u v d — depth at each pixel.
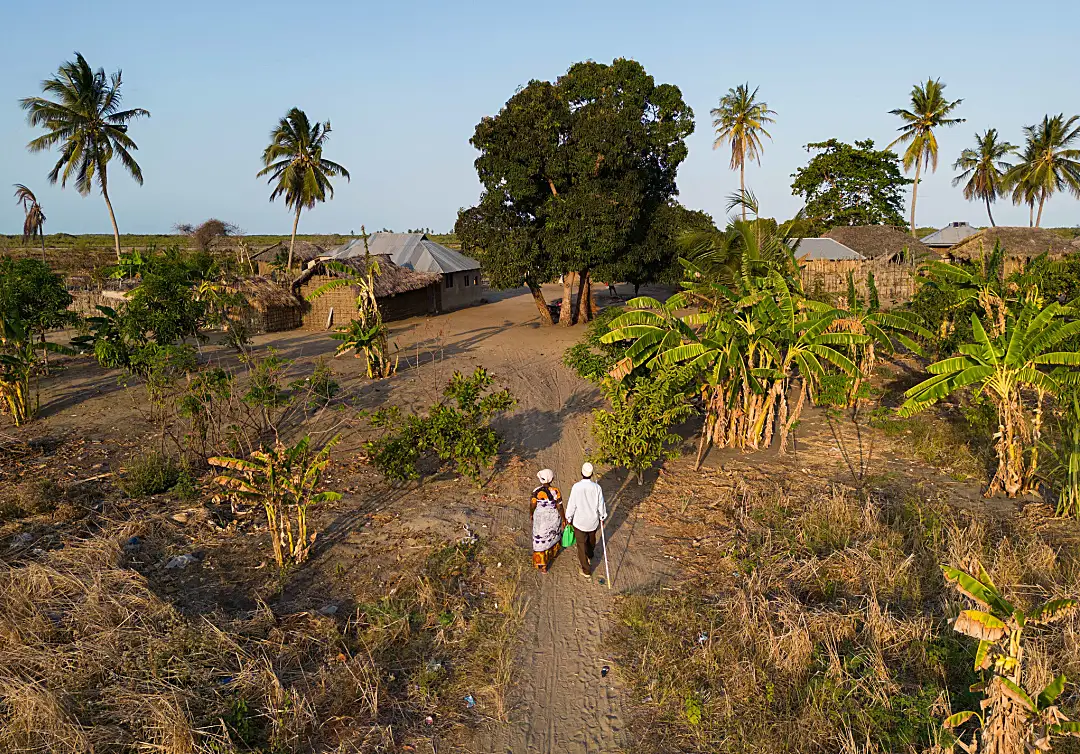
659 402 10.23
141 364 14.08
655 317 10.98
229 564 8.05
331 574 7.87
